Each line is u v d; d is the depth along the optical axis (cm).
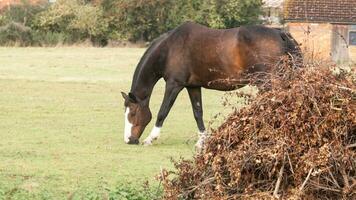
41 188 1156
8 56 4575
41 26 6038
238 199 869
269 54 1506
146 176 1273
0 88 2842
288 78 911
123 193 988
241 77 1550
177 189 923
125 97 1670
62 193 1123
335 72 922
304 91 865
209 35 1598
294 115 853
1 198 1055
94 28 6038
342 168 846
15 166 1361
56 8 6056
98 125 1956
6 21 6034
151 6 6147
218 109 2302
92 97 2633
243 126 880
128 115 1661
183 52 1630
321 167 837
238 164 857
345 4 4747
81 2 6266
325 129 852
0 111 2205
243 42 1538
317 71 894
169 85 1652
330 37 4719
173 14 6172
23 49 5362
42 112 2206
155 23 6203
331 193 856
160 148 1600
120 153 1528
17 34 5800
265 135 861
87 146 1611
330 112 857
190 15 6178
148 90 1666
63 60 4303
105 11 6125
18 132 1808
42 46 5794
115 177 1266
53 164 1388
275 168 854
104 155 1498
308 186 848
